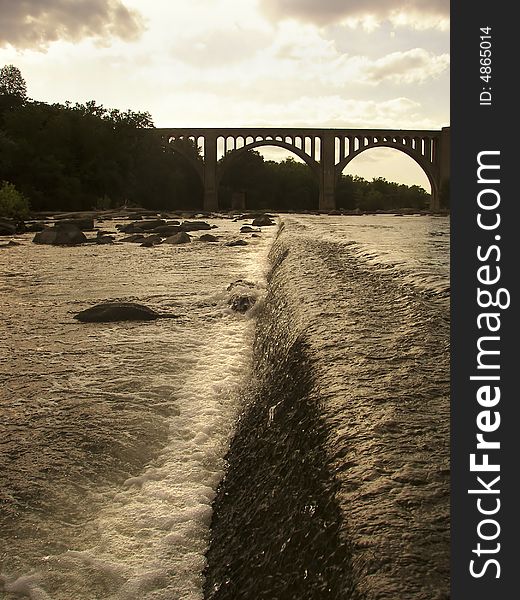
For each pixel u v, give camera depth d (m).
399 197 145.88
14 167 68.12
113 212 50.03
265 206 112.75
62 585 2.81
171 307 8.95
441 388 3.38
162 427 4.54
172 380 5.59
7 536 3.16
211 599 2.68
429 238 15.16
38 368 6.04
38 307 9.15
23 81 92.31
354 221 32.59
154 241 20.70
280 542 2.60
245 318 8.27
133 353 6.51
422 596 1.82
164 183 91.50
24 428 4.52
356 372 3.72
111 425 4.54
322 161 98.62
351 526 2.20
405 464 2.56
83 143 76.25
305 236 14.51
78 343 6.97
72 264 14.55
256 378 5.48
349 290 6.45
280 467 3.26
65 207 70.75
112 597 2.74
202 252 17.22
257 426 4.15
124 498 3.56
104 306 8.34
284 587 2.33
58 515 3.37
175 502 3.52
